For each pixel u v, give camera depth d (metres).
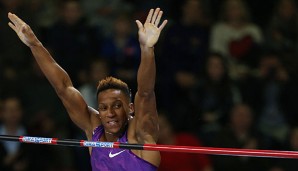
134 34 34.16
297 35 34.94
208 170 29.36
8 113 30.72
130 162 18.50
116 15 35.34
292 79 32.88
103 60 32.31
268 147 30.88
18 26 19.30
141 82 18.06
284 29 34.81
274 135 32.28
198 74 32.97
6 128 30.81
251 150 17.62
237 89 32.69
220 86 31.81
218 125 31.39
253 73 33.50
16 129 30.92
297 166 29.92
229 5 34.41
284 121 32.41
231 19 34.28
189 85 32.50
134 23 34.72
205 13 35.09
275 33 34.59
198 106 31.72
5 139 18.89
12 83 32.47
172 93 32.59
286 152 17.48
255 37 34.28
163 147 17.73
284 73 32.94
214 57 31.91
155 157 18.56
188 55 33.25
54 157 30.31
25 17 33.78
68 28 33.62
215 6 36.47
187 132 31.30
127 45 33.50
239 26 34.25
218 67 31.80
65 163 30.48
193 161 29.25
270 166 30.14
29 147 30.20
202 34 33.78
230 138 30.34
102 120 18.75
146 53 18.02
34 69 32.66
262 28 37.09
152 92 18.22
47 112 31.81
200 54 33.38
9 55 33.50
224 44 33.94
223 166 30.09
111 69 32.94
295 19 35.16
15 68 33.34
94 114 19.69
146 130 18.52
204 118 31.52
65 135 31.34
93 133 19.30
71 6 33.69
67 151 30.62
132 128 18.83
